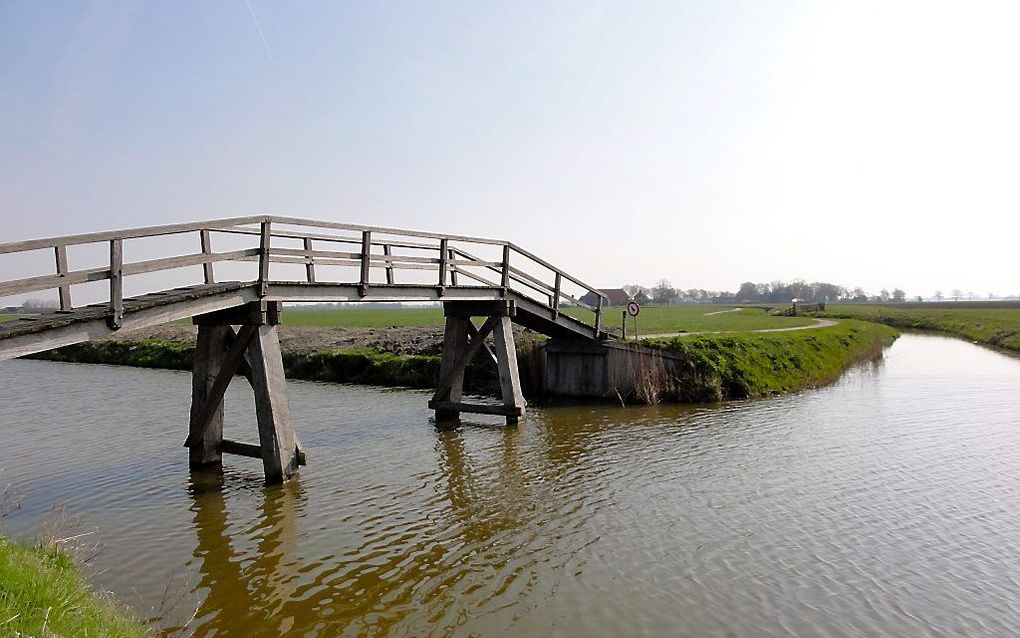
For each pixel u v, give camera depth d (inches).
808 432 756.0
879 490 532.1
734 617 327.0
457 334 845.2
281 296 567.5
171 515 471.8
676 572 378.9
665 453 658.8
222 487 539.5
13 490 530.6
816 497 515.2
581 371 1023.0
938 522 459.8
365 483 553.3
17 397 1047.6
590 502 504.1
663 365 997.2
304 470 594.2
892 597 349.1
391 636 307.1
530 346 1068.5
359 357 1268.5
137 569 378.0
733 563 391.5
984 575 375.9
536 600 344.2
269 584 360.2
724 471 590.9
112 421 831.1
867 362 1520.7
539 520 464.4
